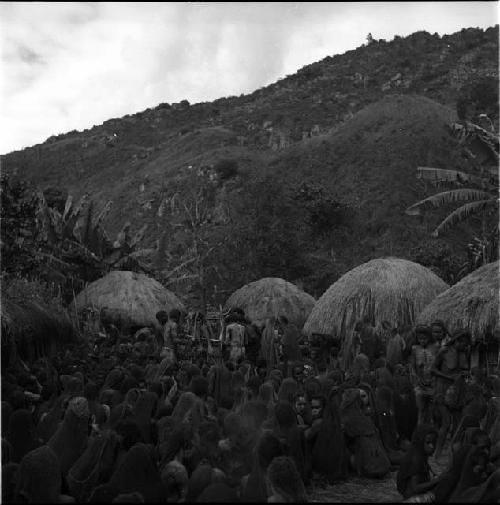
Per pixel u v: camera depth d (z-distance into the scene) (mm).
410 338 11688
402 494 5547
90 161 112312
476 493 4652
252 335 13109
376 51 118062
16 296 11484
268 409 6418
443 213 54188
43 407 6965
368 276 15688
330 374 8516
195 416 6008
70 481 5027
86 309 15969
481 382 8984
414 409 7953
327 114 99938
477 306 12109
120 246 20719
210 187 74812
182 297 26578
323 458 6414
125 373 7984
